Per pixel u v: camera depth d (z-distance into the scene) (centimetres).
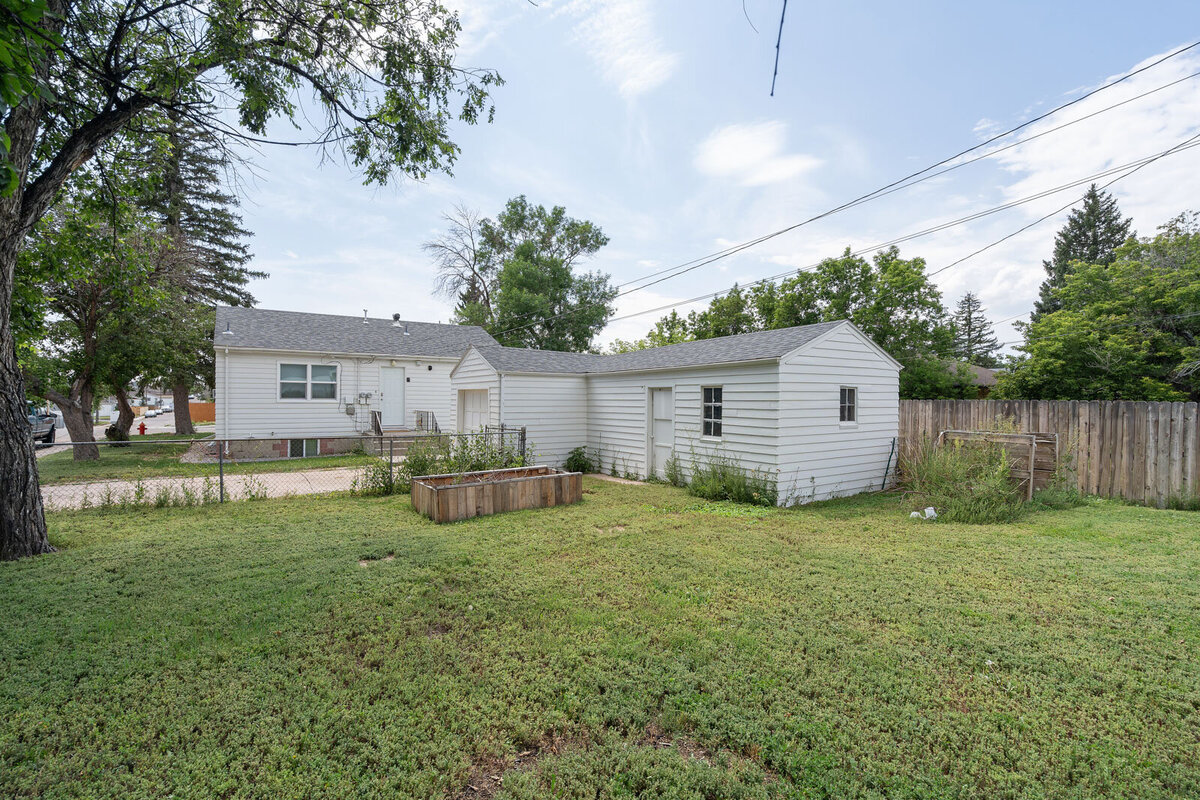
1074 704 272
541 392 1237
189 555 527
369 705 271
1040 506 771
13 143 471
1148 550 542
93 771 221
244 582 448
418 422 1659
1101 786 215
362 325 1792
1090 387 1453
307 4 638
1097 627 361
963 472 794
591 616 377
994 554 535
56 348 1420
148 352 1484
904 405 1114
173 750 235
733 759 233
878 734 247
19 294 665
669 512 777
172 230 1800
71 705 266
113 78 548
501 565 501
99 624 361
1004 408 963
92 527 650
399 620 374
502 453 1015
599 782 217
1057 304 3428
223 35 562
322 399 1551
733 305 2450
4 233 486
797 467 856
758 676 297
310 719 258
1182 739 245
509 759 234
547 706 271
